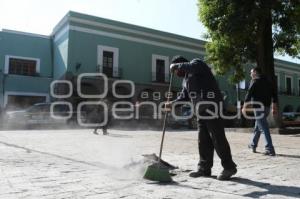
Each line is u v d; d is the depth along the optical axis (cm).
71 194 338
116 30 2789
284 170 479
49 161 537
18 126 1762
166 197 331
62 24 2683
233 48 1673
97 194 339
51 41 2933
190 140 970
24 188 359
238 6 1518
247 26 1511
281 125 1488
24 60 2798
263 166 512
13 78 2695
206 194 344
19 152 648
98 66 2664
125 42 2841
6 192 343
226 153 414
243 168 494
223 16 1563
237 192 354
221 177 411
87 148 735
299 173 458
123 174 436
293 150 725
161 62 3042
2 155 599
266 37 1603
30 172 443
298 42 1709
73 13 2570
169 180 401
